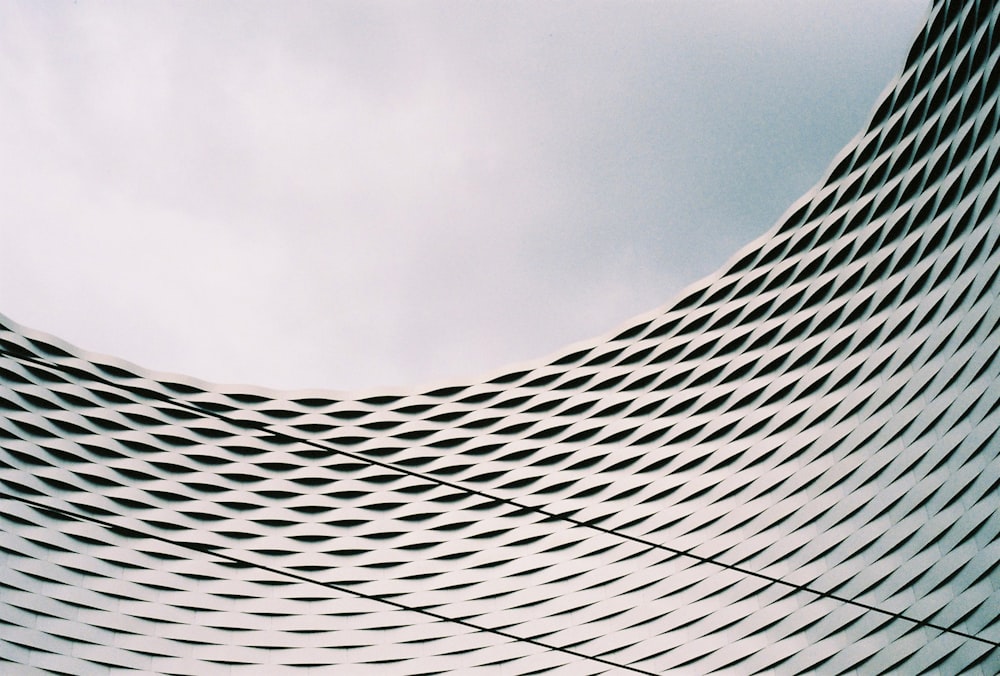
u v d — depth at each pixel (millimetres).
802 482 28016
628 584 30047
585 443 33094
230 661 29344
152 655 28594
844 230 29328
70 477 29969
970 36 24484
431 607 31156
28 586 27406
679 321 32906
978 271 24234
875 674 24359
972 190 24922
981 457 23078
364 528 32656
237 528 31797
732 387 31125
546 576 31109
